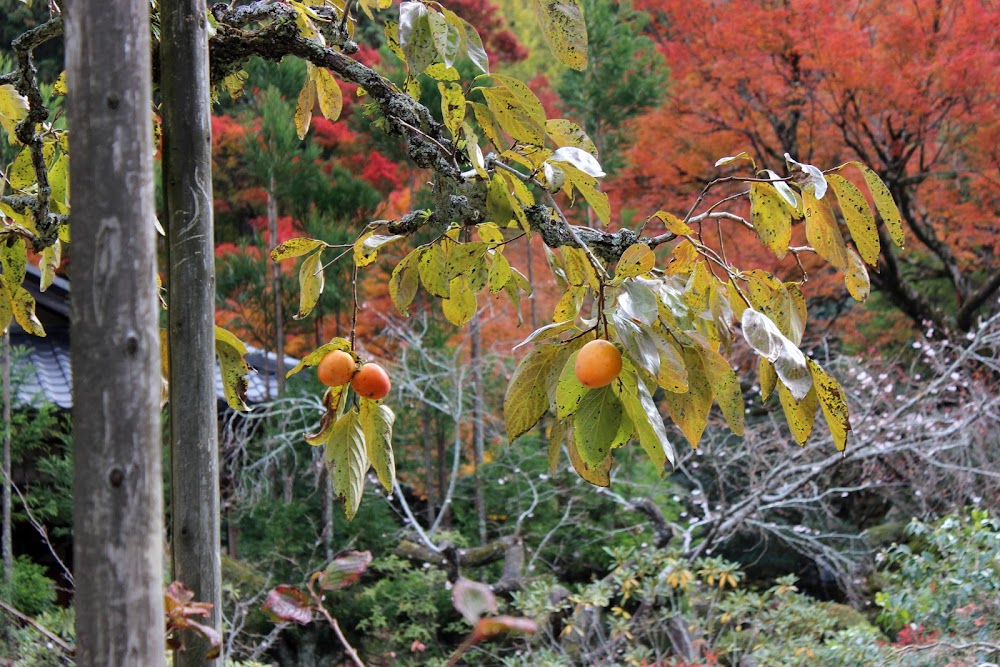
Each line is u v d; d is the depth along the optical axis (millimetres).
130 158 827
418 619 5855
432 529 6176
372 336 8461
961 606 4184
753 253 8445
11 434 5090
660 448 1047
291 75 7418
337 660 5645
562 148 1120
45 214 1644
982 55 6910
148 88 847
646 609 4633
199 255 1130
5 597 4492
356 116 7938
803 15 7387
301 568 5938
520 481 6742
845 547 7164
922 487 6602
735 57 7969
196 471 1111
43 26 1428
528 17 13938
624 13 8781
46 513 5527
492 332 8203
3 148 3961
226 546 6523
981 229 8672
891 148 8281
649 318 1017
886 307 10406
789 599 4602
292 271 6875
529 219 1364
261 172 6863
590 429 1049
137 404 815
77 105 827
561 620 5133
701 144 8414
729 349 1271
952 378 6609
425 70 1271
